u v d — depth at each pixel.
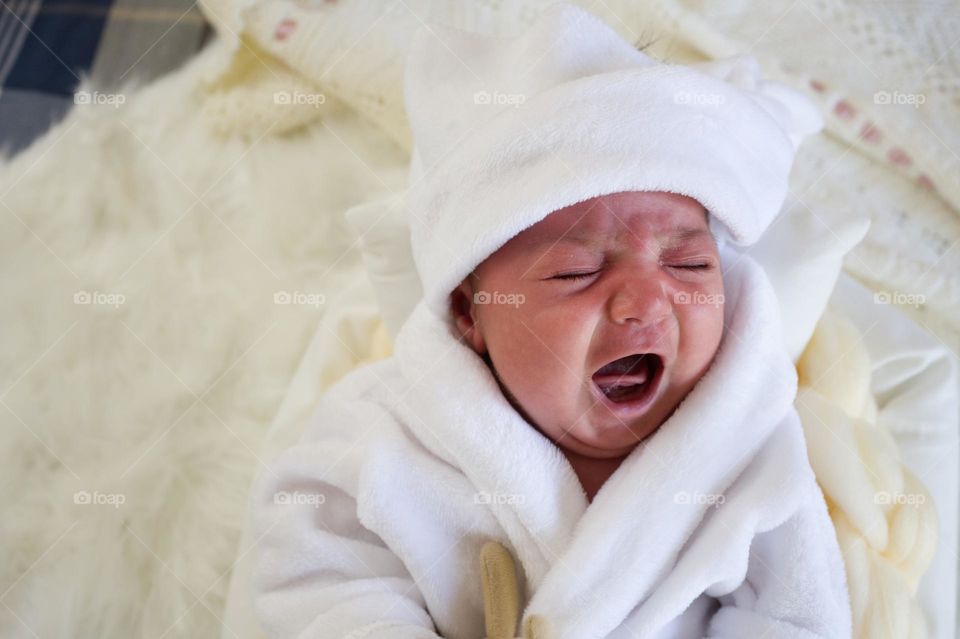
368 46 1.60
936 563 1.13
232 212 1.57
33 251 1.54
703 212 0.95
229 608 1.14
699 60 1.62
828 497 1.03
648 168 0.87
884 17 1.63
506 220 0.88
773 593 0.92
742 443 0.95
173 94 1.67
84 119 1.65
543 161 0.89
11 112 1.66
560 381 0.91
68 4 1.76
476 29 1.63
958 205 1.50
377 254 1.23
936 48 1.60
